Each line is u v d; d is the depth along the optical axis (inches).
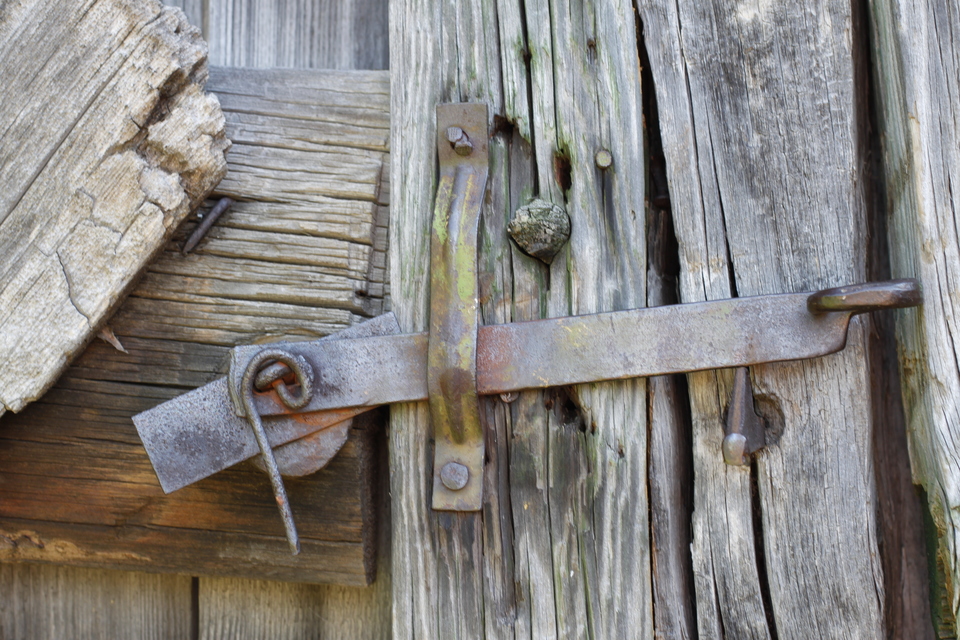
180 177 24.4
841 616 23.8
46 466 25.6
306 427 24.0
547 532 24.4
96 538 25.9
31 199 24.2
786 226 23.9
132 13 24.0
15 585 27.5
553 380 23.7
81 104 24.1
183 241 25.4
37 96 24.1
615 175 24.2
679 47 24.1
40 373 24.2
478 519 24.5
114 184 24.1
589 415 24.2
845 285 23.5
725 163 24.0
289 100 25.9
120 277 24.3
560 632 24.4
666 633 24.2
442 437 24.0
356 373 24.0
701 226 24.0
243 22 27.1
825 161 23.8
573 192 24.3
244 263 25.4
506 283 24.4
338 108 25.8
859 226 24.4
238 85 25.9
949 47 23.5
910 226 23.9
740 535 24.0
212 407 23.9
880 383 25.3
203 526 25.6
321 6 27.1
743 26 24.0
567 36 24.4
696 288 24.0
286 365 23.6
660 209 24.6
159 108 24.3
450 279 23.7
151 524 25.7
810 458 23.9
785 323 23.4
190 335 25.3
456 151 24.2
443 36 24.8
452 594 24.6
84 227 24.2
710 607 24.1
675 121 24.1
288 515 23.1
